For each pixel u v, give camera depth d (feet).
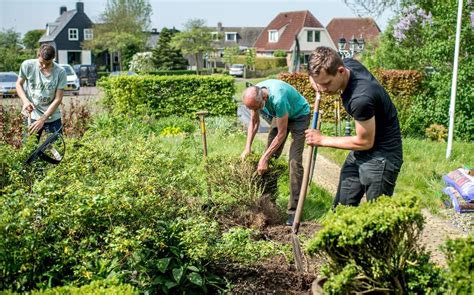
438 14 49.16
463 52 46.37
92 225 14.02
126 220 14.14
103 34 213.46
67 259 13.23
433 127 45.62
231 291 14.75
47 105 24.53
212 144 39.24
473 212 23.91
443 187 27.12
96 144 19.61
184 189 17.44
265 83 20.77
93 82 141.28
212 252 14.61
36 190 13.61
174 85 54.29
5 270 12.34
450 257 10.68
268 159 20.88
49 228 13.51
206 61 244.22
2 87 89.92
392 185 14.71
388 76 49.60
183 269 13.92
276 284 15.25
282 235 19.39
